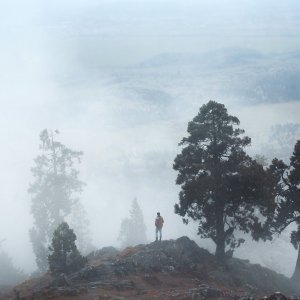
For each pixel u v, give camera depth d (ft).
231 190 107.65
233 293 84.38
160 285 83.25
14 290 91.56
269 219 115.44
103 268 87.35
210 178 107.45
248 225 110.73
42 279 97.91
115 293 75.46
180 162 112.98
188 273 93.40
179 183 114.83
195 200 111.86
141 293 76.59
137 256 94.84
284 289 109.70
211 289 77.92
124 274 86.94
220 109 109.70
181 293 75.46
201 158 112.78
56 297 72.49
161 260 94.43
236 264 111.24
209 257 109.50
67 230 100.17
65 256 98.99
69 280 82.64
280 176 119.75
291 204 116.88
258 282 105.19
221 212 110.42
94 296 72.43
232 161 110.63
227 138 110.11
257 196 106.42
